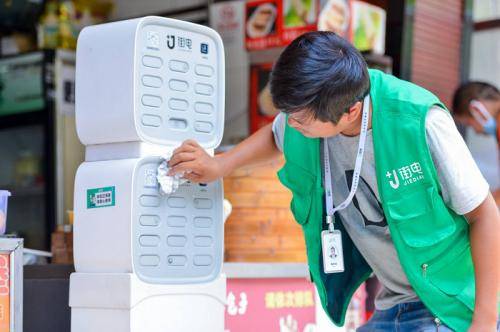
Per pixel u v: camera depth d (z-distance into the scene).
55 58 5.06
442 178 2.15
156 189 2.22
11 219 5.34
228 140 4.84
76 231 2.28
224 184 3.38
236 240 3.37
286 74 2.01
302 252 3.48
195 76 2.33
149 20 2.21
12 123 5.21
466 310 2.23
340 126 2.11
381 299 2.44
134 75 2.18
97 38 2.26
